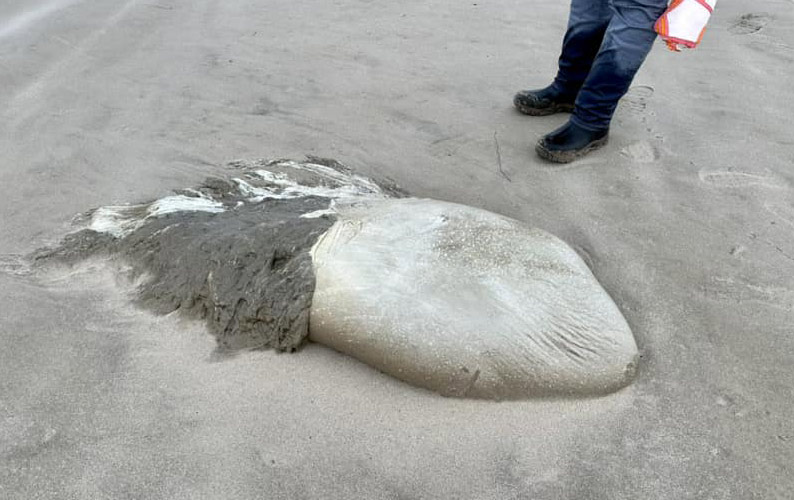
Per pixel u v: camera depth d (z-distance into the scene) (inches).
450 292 81.6
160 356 87.9
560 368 80.6
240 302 89.6
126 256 103.5
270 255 91.4
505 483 72.3
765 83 168.2
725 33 200.8
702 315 95.6
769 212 118.5
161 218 106.2
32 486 70.1
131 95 165.2
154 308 95.3
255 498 69.7
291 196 114.7
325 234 92.0
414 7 231.9
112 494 69.6
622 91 132.6
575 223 117.8
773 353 88.6
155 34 206.5
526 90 168.6
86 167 132.2
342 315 84.1
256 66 184.9
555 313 81.7
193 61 186.9
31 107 156.0
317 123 154.7
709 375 85.6
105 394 81.7
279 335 87.4
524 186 130.2
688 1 119.3
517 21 216.4
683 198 123.7
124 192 124.3
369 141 147.1
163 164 134.6
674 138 145.0
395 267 84.7
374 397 82.6
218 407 80.7
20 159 133.9
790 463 73.9
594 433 78.1
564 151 136.3
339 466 73.8
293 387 83.7
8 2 235.3
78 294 98.4
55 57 185.8
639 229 115.5
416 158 140.5
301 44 200.5
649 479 72.7
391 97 167.9
